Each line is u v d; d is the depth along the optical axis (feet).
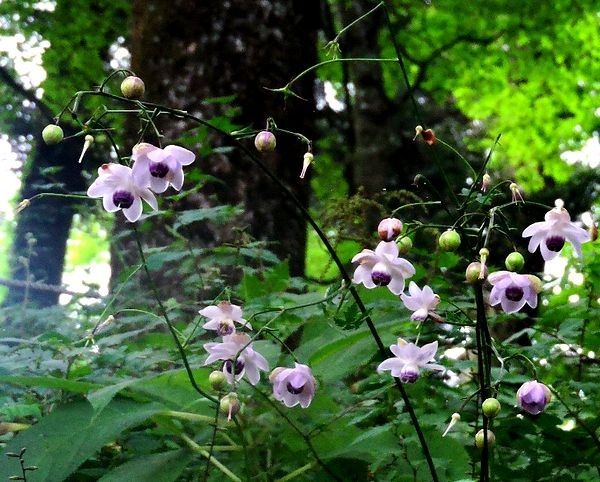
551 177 42.34
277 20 16.87
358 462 7.46
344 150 39.27
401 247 6.38
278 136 16.17
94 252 58.90
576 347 9.78
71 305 11.25
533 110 42.55
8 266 35.42
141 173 6.05
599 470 7.73
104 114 5.99
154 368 9.43
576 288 10.66
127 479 6.57
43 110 43.27
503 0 38.75
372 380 8.25
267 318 8.42
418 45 41.57
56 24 42.06
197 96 16.20
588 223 6.13
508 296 5.98
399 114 38.14
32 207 36.76
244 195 15.14
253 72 16.46
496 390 5.88
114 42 43.21
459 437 8.45
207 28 16.47
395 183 37.11
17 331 10.39
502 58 41.24
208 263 9.73
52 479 6.07
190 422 7.78
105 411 6.59
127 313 10.19
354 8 38.19
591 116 42.47
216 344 6.66
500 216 6.08
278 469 7.69
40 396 8.10
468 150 41.78
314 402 7.62
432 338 8.82
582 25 39.34
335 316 6.50
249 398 7.61
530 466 7.63
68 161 38.06
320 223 11.44
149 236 13.75
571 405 8.82
